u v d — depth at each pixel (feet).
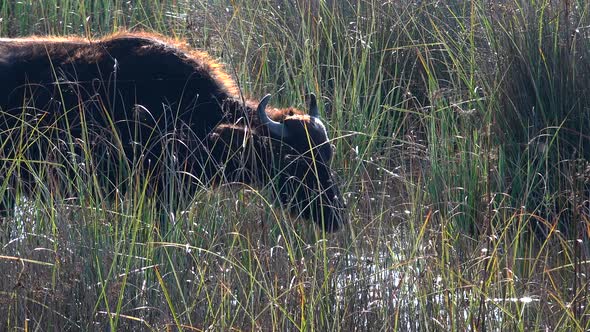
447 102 61.77
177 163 44.75
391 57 66.74
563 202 50.44
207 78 48.96
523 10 58.39
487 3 62.34
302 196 47.50
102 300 37.93
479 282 39.19
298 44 66.44
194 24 70.33
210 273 40.63
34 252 39.63
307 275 39.55
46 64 47.70
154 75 48.19
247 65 62.90
